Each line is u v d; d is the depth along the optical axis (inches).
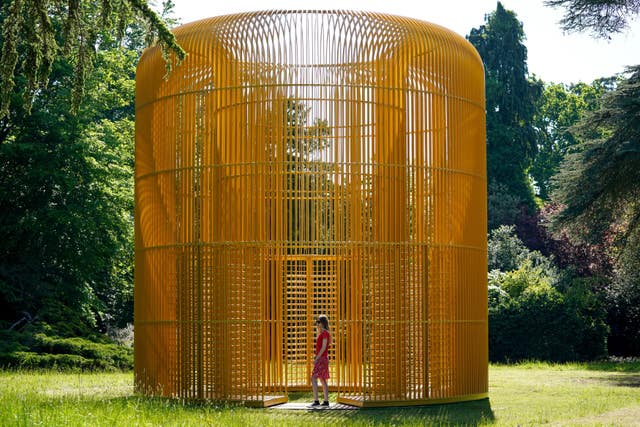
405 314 548.4
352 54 554.3
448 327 562.9
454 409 530.3
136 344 615.2
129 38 1370.6
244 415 466.0
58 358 860.6
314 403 536.4
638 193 1004.6
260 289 543.2
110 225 1045.8
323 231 550.3
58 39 973.2
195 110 565.6
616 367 966.4
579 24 951.0
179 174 569.0
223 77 559.5
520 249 1467.8
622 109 980.6
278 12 561.6
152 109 595.5
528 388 681.0
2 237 1009.5
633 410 521.0
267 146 549.6
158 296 580.4
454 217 571.2
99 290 1228.5
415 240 553.0
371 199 547.2
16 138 1015.0
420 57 564.1
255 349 541.3
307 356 624.4
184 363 558.6
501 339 1132.5
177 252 565.9
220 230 552.4
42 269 1039.0
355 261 551.8
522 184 1782.7
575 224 1038.4
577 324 1128.2
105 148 1064.8
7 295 992.9
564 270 1316.4
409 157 555.5
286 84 551.2
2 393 546.6
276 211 547.5
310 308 620.1
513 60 1833.2
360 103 550.9
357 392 594.2
